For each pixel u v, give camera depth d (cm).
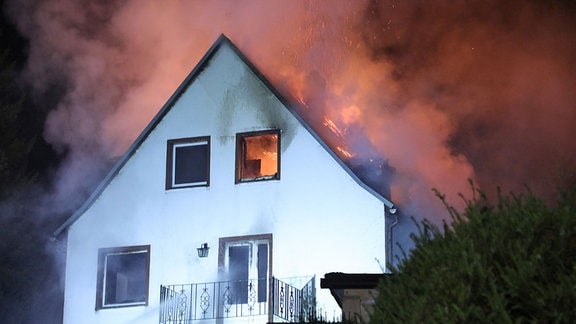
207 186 2369
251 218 2317
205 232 2338
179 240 2348
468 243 766
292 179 2319
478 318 715
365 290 1270
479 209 802
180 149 2423
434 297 747
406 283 802
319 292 2208
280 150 2342
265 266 2275
